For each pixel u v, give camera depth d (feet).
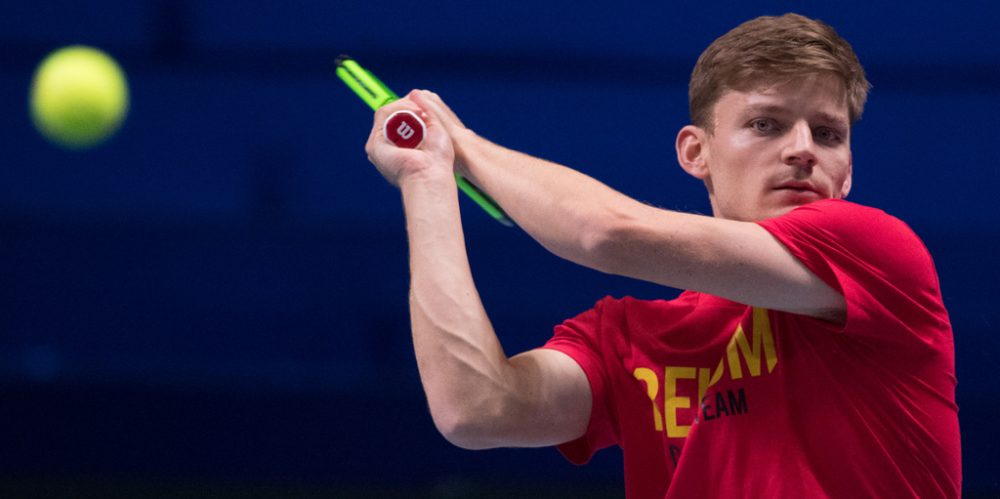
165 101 64.80
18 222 62.80
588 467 57.16
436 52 65.57
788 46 22.70
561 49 65.41
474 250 61.31
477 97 65.16
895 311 21.09
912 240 21.58
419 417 58.13
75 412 57.98
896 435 21.08
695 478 22.06
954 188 62.75
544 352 23.82
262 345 61.77
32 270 62.28
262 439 57.93
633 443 23.31
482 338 22.02
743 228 20.70
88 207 63.41
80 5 65.26
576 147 64.69
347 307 62.39
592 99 64.75
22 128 63.98
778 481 21.07
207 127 64.80
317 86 65.16
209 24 65.77
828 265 20.62
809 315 21.33
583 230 20.81
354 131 65.05
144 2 65.41
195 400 58.23
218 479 57.72
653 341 23.53
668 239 20.30
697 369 22.89
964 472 55.88
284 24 65.82
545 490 56.70
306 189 64.54
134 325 61.98
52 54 65.00
